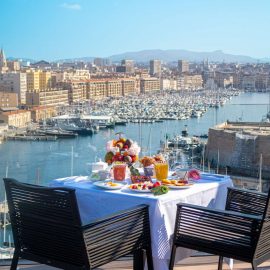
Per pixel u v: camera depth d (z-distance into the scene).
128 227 4.79
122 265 6.10
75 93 159.50
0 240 26.73
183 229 5.05
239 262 6.34
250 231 4.64
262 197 5.43
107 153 6.66
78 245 4.38
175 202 5.23
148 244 5.01
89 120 104.56
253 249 4.62
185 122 113.94
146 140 87.62
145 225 4.98
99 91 173.75
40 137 88.75
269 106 156.75
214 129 70.88
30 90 143.62
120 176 6.05
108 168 6.40
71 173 60.53
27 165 66.56
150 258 5.04
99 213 5.52
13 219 4.73
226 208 5.67
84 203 5.62
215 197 5.90
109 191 5.51
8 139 88.81
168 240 5.11
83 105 145.25
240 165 65.94
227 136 68.06
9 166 65.88
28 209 4.60
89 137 92.31
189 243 4.99
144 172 6.20
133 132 97.38
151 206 5.05
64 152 76.31
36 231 4.62
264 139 64.06
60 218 4.43
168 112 122.19
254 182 61.06
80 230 4.32
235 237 4.74
